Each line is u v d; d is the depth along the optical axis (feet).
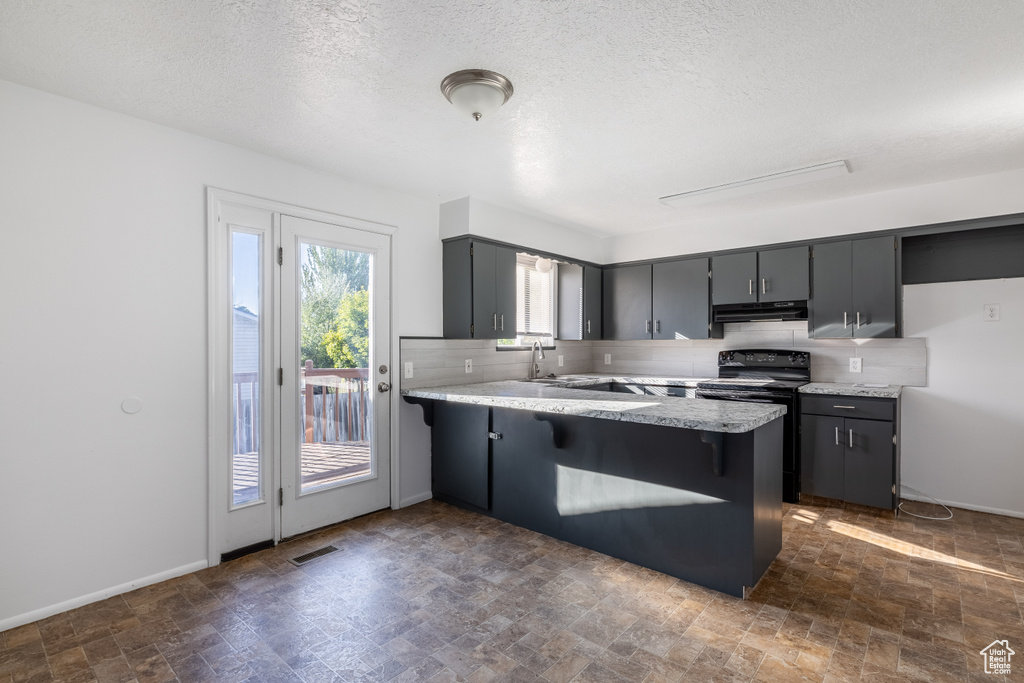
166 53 5.98
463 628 6.71
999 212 10.18
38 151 6.89
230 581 8.04
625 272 15.99
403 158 9.41
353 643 6.39
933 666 5.86
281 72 6.41
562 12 5.19
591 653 6.17
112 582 7.56
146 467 7.89
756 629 6.66
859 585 7.84
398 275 11.50
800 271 12.71
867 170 10.03
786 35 5.60
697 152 9.10
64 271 7.12
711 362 15.29
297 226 9.73
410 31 5.53
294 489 9.76
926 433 11.84
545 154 9.21
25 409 6.83
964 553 9.00
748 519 7.36
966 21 5.32
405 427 11.65
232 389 8.90
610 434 8.85
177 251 8.18
